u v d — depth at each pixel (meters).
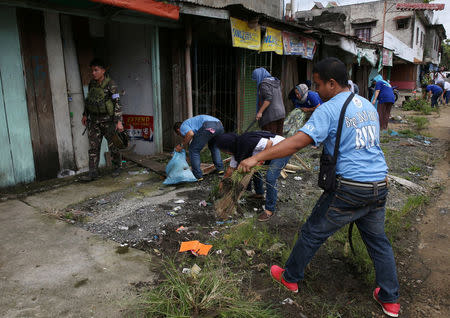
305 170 5.93
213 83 7.67
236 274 2.86
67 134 5.27
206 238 3.49
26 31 4.59
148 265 2.97
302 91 7.43
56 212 3.97
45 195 4.53
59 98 5.09
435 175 5.88
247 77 8.38
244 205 4.33
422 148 7.82
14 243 3.27
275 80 5.63
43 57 4.82
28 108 4.73
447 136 9.37
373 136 2.29
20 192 4.58
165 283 2.66
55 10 4.75
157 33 6.15
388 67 21.83
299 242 2.52
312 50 9.83
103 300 2.50
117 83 6.71
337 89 2.38
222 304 2.46
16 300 2.46
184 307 2.37
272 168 3.81
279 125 5.79
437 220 4.15
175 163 5.02
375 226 2.44
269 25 7.66
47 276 2.76
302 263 2.54
